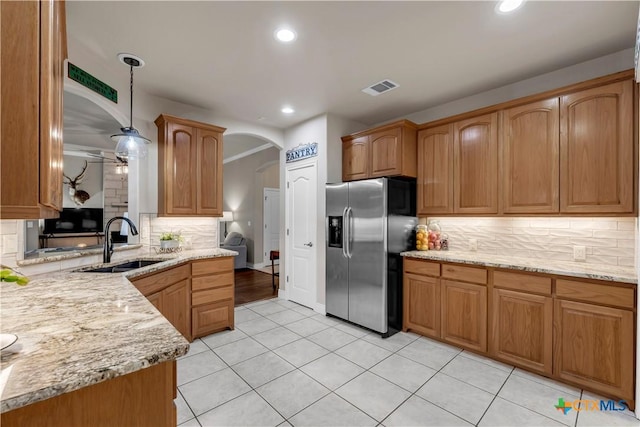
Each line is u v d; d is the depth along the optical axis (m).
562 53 2.41
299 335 3.15
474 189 2.94
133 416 0.90
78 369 0.79
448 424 1.80
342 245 3.58
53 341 0.96
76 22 2.03
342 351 2.78
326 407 1.96
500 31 2.12
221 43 2.29
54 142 1.13
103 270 2.37
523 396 2.07
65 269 2.24
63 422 0.81
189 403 2.00
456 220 3.36
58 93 1.27
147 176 3.22
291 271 4.40
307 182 4.12
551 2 1.82
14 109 0.91
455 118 3.08
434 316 2.98
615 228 2.39
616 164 2.15
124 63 2.58
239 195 7.48
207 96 3.28
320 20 2.01
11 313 1.23
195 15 1.96
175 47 2.34
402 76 2.83
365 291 3.29
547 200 2.48
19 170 0.91
